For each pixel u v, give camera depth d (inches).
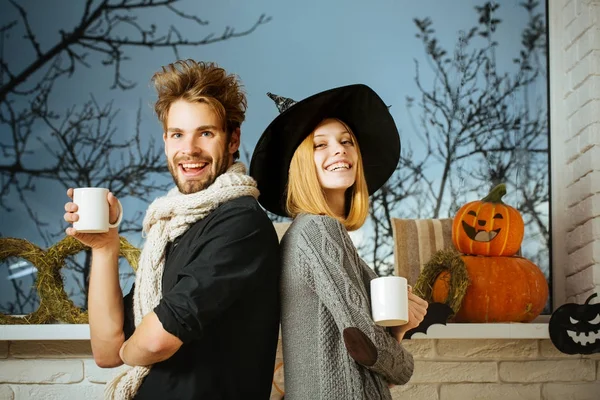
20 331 100.9
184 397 61.4
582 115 123.0
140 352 60.4
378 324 62.4
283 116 72.7
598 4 122.3
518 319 108.0
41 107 142.4
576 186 123.7
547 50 137.7
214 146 70.0
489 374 107.1
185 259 64.7
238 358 63.2
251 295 64.1
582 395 108.4
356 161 74.1
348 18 145.1
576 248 122.6
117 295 71.9
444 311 102.8
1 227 138.3
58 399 104.0
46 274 105.4
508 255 112.0
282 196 77.7
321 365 62.0
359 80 143.8
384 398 61.3
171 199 68.8
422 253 118.5
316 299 63.7
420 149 141.6
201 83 70.5
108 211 67.6
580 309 104.3
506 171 137.8
